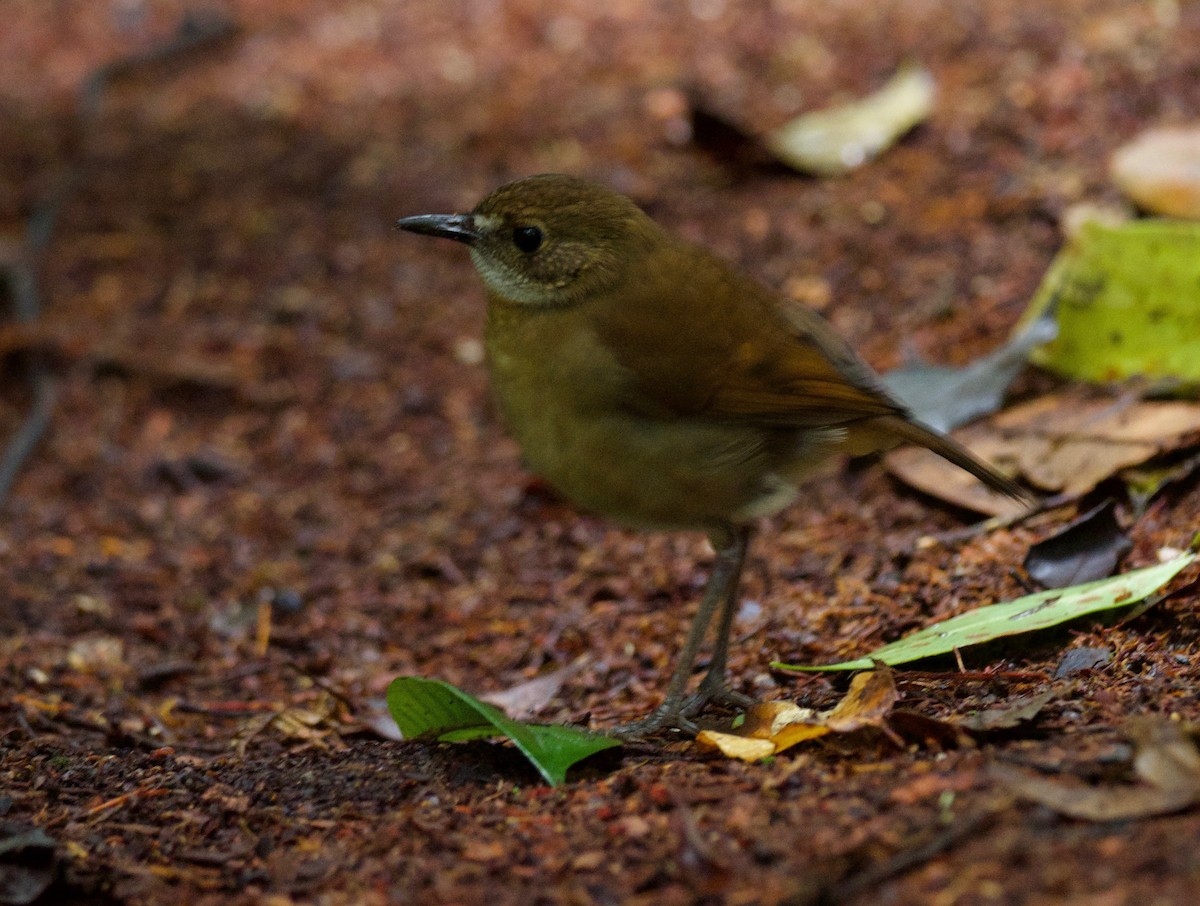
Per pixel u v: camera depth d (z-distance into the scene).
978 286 13.62
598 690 9.32
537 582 11.47
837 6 19.42
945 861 5.34
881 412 7.73
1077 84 16.08
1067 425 10.64
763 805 6.14
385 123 19.08
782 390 7.59
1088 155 14.87
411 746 7.72
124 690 10.20
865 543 10.56
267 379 15.17
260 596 11.75
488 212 7.81
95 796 7.36
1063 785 5.74
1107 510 8.82
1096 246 11.11
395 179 17.83
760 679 8.62
